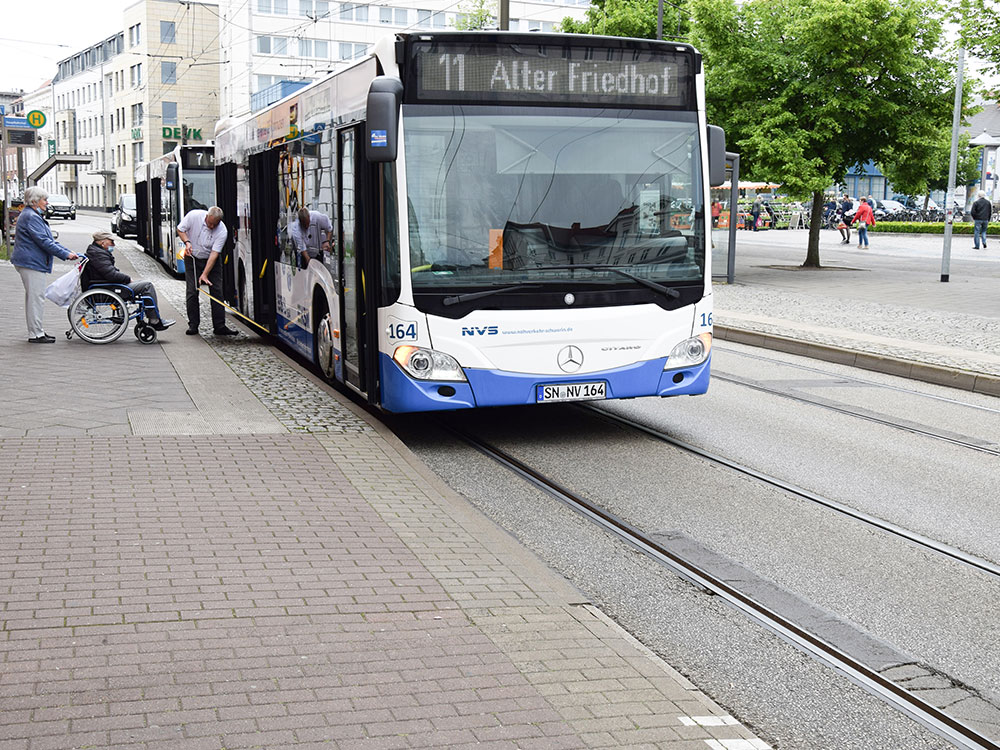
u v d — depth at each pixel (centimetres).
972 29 1995
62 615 469
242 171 1531
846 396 1184
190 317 1484
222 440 827
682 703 414
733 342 1678
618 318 905
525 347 883
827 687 468
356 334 952
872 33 2584
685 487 798
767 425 1020
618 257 905
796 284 2445
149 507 640
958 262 3127
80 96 10906
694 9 2714
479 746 370
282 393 1045
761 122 2691
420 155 857
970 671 488
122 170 9625
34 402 947
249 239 1467
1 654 427
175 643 445
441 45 854
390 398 878
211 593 505
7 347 1299
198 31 8856
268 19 7169
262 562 554
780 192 2753
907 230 4675
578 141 891
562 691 419
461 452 909
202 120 8969
